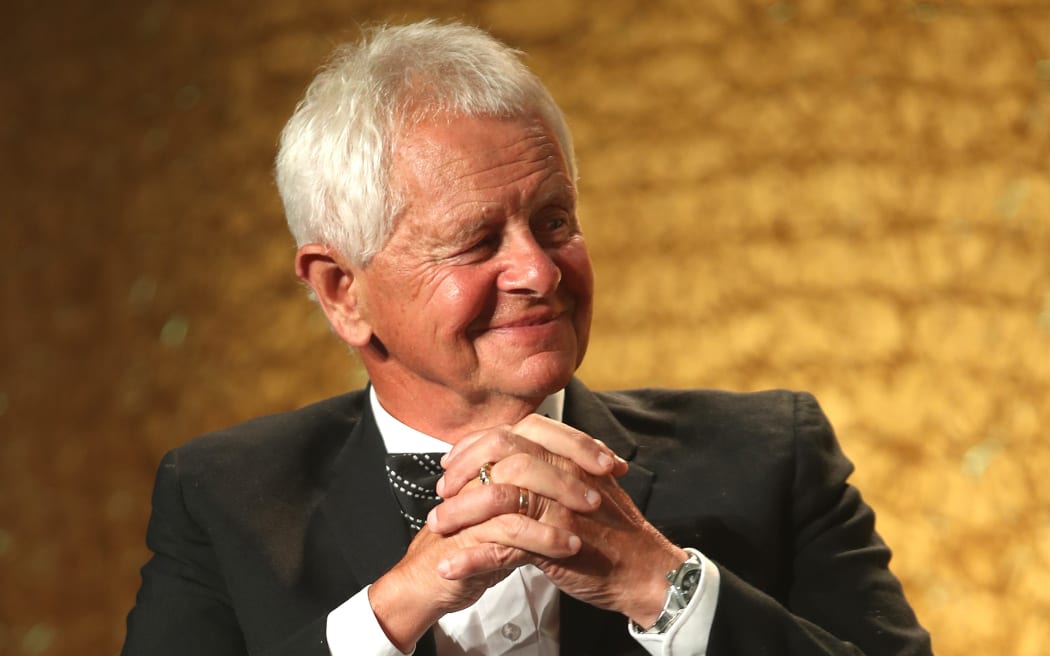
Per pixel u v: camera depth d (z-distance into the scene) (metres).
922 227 11.31
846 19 11.48
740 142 11.71
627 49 11.94
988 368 11.13
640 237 11.84
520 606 4.91
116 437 12.37
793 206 11.57
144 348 12.43
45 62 12.82
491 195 4.59
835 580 5.06
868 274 11.39
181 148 12.57
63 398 12.51
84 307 12.58
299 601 5.06
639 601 4.34
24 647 12.16
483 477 4.35
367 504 5.23
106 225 12.62
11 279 12.70
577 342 4.87
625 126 11.92
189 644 5.25
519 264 4.58
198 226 12.48
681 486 5.15
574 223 4.88
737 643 4.33
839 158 11.49
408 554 4.59
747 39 11.71
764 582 5.00
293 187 4.99
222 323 12.35
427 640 4.85
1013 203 11.14
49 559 12.30
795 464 5.22
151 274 12.51
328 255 4.96
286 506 5.34
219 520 5.32
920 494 11.12
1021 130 11.16
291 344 12.23
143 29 12.70
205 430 12.20
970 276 11.22
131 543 12.19
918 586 11.02
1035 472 11.00
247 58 12.52
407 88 4.70
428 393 4.98
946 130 11.29
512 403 4.86
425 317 4.68
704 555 4.88
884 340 11.31
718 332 11.61
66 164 12.73
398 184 4.63
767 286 11.58
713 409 5.48
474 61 4.75
